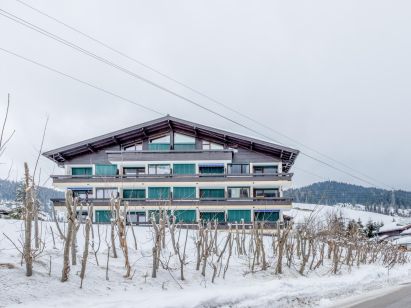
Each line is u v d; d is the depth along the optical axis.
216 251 14.29
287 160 40.12
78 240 13.77
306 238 18.17
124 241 10.59
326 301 11.80
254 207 34.91
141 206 33.91
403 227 64.75
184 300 8.85
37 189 10.29
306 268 17.25
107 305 7.79
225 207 35.03
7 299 7.32
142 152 37.38
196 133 39.00
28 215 8.62
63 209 34.19
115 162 36.97
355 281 15.59
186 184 36.19
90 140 38.12
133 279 10.36
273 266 15.83
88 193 36.81
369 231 58.22
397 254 29.05
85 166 39.03
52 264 9.69
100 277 9.82
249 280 13.23
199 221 16.28
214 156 37.41
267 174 36.31
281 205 34.81
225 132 37.84
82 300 8.09
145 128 38.66
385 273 19.86
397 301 11.82
